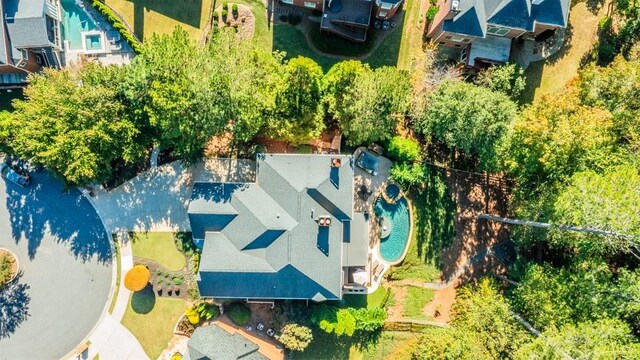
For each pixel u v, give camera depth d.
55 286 56.44
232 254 51.19
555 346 41.66
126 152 50.22
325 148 56.47
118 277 56.59
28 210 56.88
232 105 47.91
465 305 54.28
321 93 51.19
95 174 51.28
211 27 58.44
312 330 55.03
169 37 49.78
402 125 57.06
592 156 46.94
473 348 46.47
